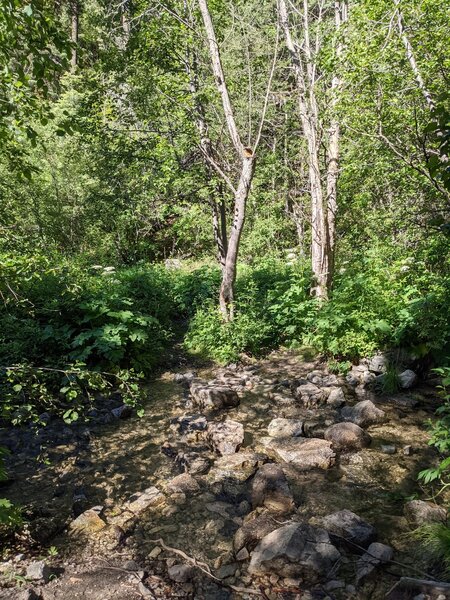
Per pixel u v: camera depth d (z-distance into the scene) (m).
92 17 12.01
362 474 5.05
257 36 11.23
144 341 7.76
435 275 8.34
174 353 9.15
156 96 10.05
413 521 4.17
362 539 3.90
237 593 3.48
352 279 8.98
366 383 7.37
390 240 10.42
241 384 7.62
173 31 9.59
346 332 7.87
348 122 8.16
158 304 10.41
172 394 7.36
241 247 15.79
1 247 3.84
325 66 8.42
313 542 3.79
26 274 3.79
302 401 6.88
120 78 10.35
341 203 11.32
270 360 8.65
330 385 7.30
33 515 4.37
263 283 11.09
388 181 9.86
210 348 8.84
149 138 10.45
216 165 9.09
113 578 3.63
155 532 4.21
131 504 4.61
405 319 7.62
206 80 9.88
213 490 4.83
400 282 8.52
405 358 7.46
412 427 6.09
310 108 9.41
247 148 8.73
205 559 3.86
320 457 5.23
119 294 9.71
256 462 5.25
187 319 11.25
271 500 4.52
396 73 7.61
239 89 11.44
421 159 7.27
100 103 10.55
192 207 9.74
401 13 7.36
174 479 4.96
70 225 16.41
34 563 3.66
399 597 3.31
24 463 5.33
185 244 18.06
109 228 16.98
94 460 5.44
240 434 5.75
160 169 10.36
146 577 3.65
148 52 10.05
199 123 9.70
